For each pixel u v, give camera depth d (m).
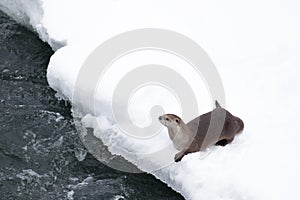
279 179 31.67
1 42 49.28
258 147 33.84
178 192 35.00
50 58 43.41
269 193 30.97
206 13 46.75
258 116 36.31
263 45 43.59
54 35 45.38
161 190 35.75
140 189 36.16
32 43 49.22
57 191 36.31
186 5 47.59
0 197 35.75
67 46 43.41
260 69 40.72
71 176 37.38
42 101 43.25
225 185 32.16
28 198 35.78
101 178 37.16
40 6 48.53
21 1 49.97
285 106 37.19
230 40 44.06
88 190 36.41
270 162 32.78
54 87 42.81
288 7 47.75
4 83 45.00
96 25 45.47
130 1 47.97
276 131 35.03
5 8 52.38
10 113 42.12
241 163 32.94
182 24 45.56
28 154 38.88
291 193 30.86
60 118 41.66
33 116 41.88
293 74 40.16
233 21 46.06
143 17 46.12
